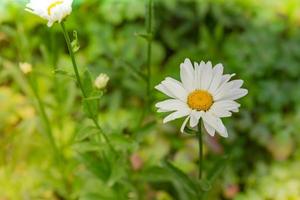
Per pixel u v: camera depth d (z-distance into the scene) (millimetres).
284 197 742
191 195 616
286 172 759
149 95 628
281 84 817
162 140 763
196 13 885
